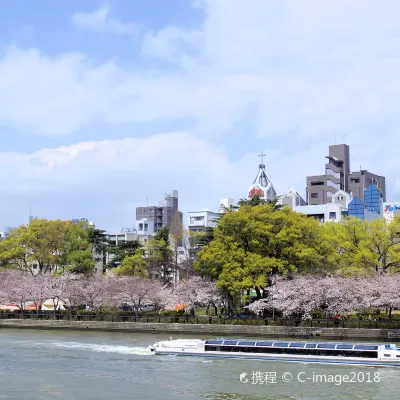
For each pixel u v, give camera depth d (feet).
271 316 291.58
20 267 393.70
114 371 183.21
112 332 295.69
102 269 469.98
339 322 254.06
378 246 287.07
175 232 481.05
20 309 349.20
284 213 288.71
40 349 228.84
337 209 504.84
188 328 280.51
